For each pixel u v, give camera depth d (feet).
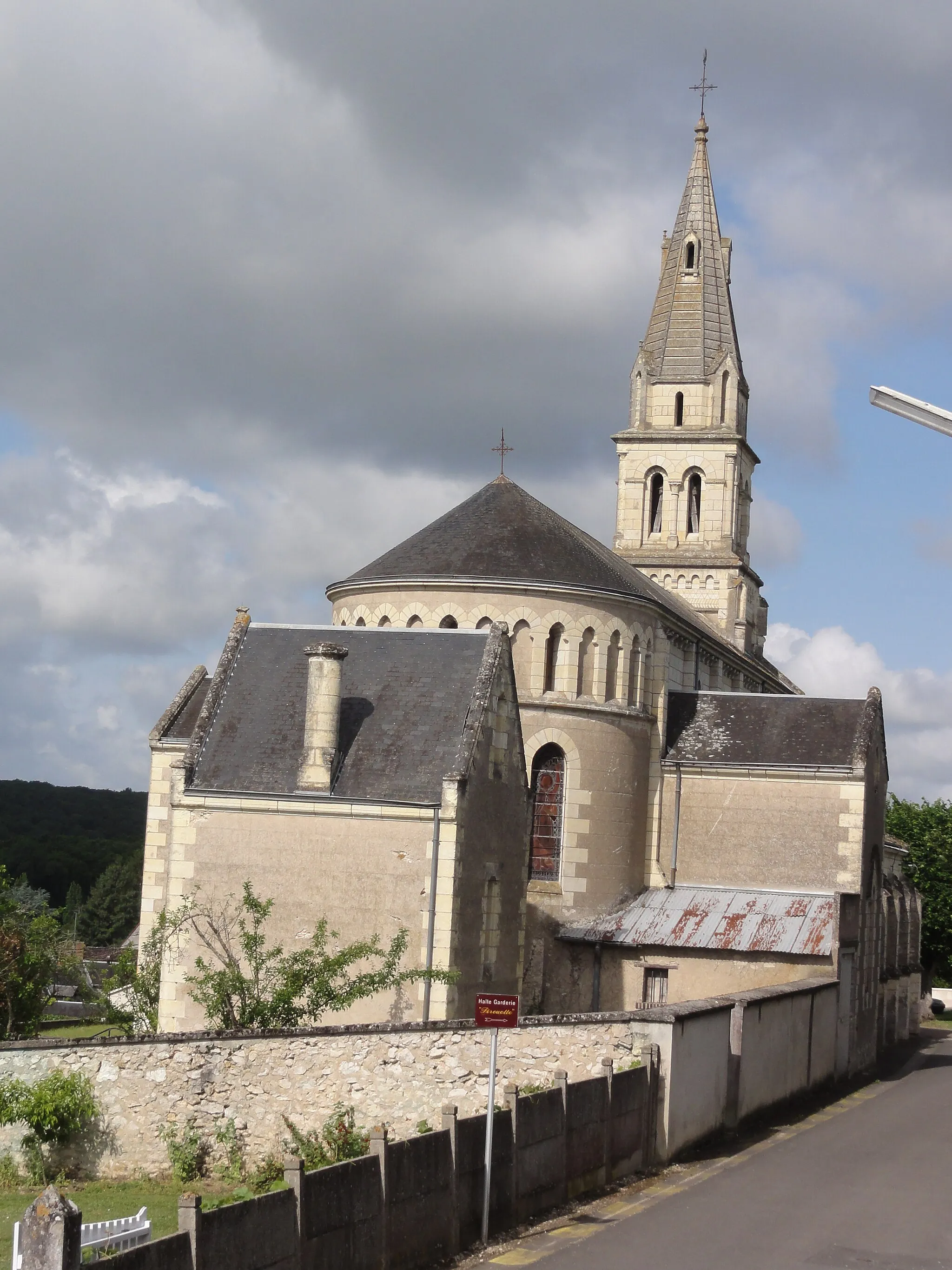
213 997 117.91
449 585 158.20
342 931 126.21
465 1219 72.23
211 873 130.21
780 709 176.24
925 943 307.58
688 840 169.37
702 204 275.18
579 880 161.07
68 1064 95.66
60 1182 93.45
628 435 267.80
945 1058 190.90
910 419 77.56
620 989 158.40
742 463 272.51
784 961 153.69
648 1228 76.54
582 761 161.27
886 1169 95.50
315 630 144.77
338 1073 96.99
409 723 132.77
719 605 260.21
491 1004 75.97
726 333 271.28
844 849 164.35
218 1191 90.68
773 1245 73.15
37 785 592.60
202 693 169.07
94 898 445.78
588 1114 84.69
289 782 130.62
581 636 161.68
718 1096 105.09
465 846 127.13
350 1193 63.72
